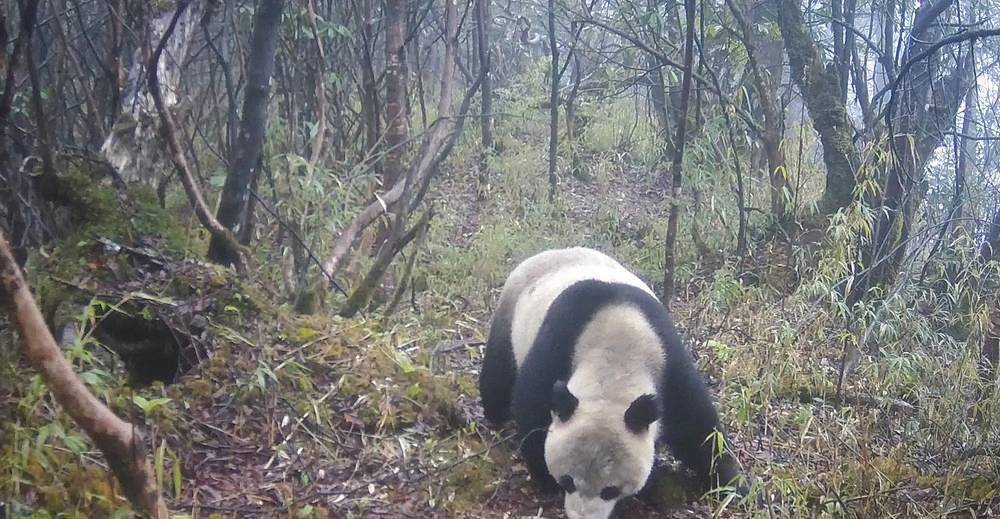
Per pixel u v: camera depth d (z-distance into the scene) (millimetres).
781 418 5430
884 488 4480
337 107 8109
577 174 10867
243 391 4383
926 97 8352
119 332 4430
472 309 7129
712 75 8492
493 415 5184
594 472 3961
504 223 8961
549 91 12766
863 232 7266
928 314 7102
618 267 5172
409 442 4520
